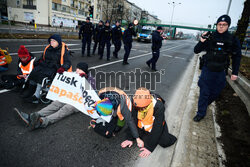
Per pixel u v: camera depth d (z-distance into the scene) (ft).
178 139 7.75
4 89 11.19
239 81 14.14
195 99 12.60
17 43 31.45
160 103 6.20
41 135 7.41
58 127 8.11
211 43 8.37
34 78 9.58
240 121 9.51
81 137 7.61
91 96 7.47
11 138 7.00
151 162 6.57
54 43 9.68
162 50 52.54
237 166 6.26
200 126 8.94
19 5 129.80
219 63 8.35
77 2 157.69
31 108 9.41
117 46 27.63
